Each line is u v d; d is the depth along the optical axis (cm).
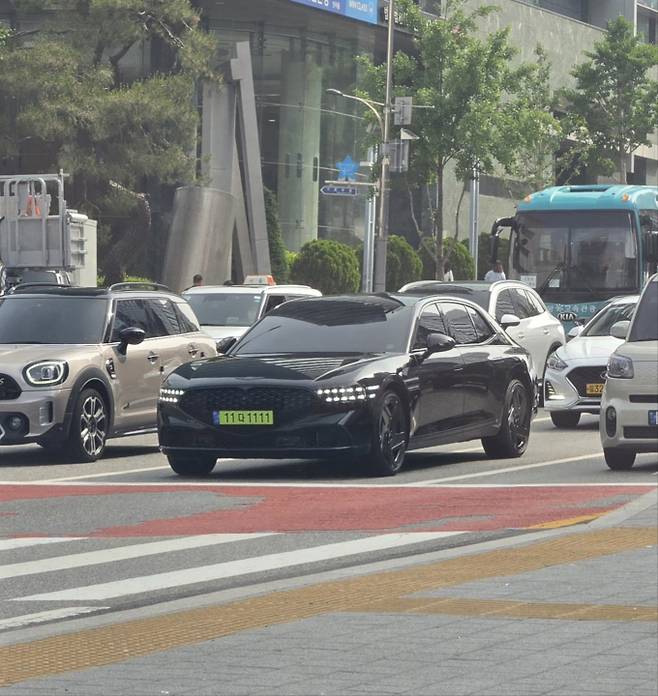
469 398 4191
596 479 3803
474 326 4359
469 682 1547
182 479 3850
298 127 15900
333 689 1523
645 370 3956
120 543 2755
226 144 14062
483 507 3222
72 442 4300
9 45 12600
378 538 2780
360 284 16425
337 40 16288
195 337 4925
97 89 12131
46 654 1725
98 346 4475
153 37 13838
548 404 5403
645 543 2567
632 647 1714
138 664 1656
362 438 3747
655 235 8775
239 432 3734
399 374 3878
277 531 2883
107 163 12406
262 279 8075
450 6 14238
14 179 7975
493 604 1995
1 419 4238
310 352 3969
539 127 14088
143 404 4622
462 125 13662
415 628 1833
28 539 2808
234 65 14188
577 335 5709
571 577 2217
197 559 2569
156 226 14525
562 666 1617
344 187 13512
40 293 4681
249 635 1806
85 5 12675
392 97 14025
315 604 2019
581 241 8725
